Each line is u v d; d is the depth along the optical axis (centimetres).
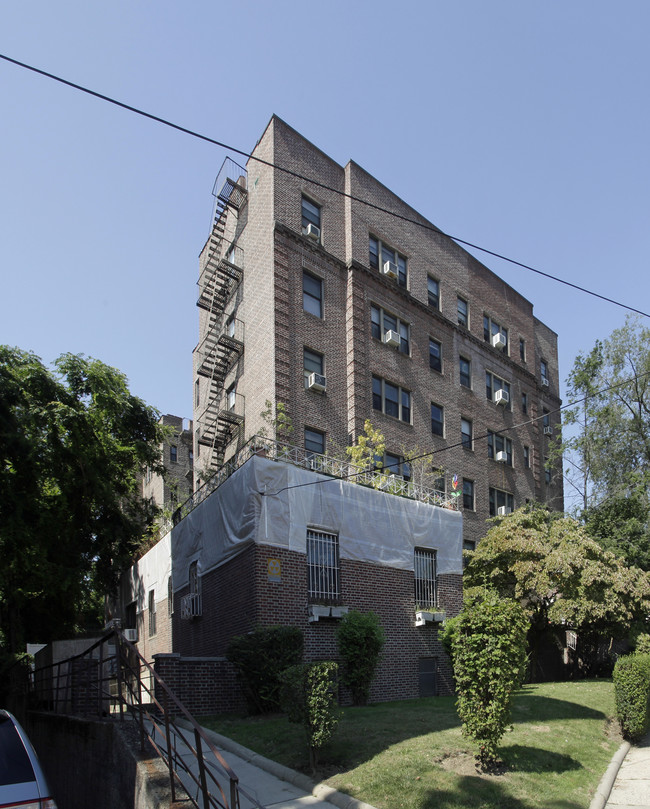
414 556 1966
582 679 2441
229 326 2780
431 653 1903
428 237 3172
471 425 3195
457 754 945
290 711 917
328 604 1662
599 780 965
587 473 3366
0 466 1817
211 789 841
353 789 811
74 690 1112
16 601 2242
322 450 2436
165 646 2453
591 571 2114
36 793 629
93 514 2205
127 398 2261
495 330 3556
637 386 3256
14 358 1942
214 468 2719
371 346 2691
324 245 2652
